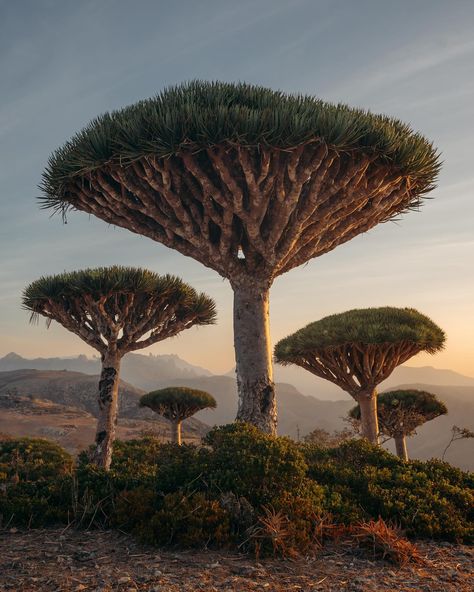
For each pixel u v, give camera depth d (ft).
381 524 18.35
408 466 26.86
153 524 17.80
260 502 18.98
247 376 27.81
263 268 28.84
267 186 24.99
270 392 27.76
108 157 24.52
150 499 20.04
